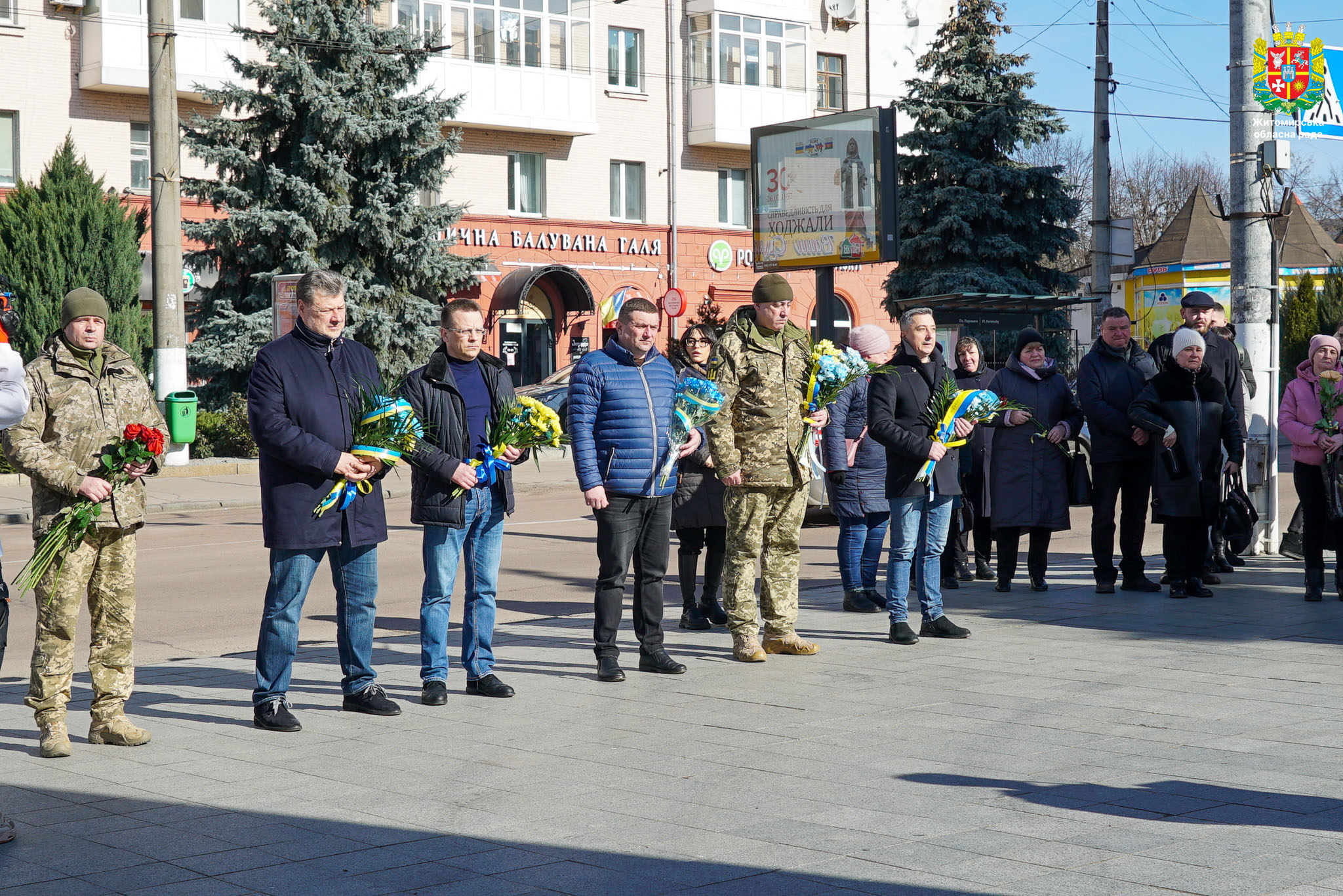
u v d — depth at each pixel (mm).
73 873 4336
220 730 6410
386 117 27484
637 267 36188
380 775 5520
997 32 32469
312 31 27078
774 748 5840
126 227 24391
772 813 4879
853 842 4520
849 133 19078
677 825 4754
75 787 5391
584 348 35406
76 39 29344
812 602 10227
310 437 6234
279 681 6410
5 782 5473
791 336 7996
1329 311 39594
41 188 24062
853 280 39688
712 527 9203
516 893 4102
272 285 24312
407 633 9508
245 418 24906
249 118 26984
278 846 4586
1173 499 9781
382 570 12891
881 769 5441
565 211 35375
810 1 38750
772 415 7816
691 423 7441
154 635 9703
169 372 22188
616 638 8758
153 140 21703
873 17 39938
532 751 5883
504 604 10961
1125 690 6863
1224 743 5762
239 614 10602
